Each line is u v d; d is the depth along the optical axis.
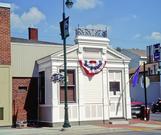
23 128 25.55
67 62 26.19
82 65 26.59
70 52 26.41
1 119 25.64
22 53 27.86
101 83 27.22
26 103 27.58
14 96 27.23
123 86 28.17
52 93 25.50
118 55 28.05
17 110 27.22
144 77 31.50
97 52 27.36
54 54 25.73
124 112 27.95
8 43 26.30
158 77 53.88
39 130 23.52
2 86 25.80
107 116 27.12
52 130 23.33
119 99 27.89
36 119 27.61
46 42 33.41
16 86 27.36
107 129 23.56
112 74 27.88
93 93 26.84
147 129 24.19
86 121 26.34
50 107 25.80
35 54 28.34
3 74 25.91
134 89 56.12
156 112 45.53
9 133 22.08
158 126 25.94
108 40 27.64
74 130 23.02
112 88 27.77
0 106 25.62
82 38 26.72
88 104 26.56
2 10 26.25
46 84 26.62
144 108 31.19
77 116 26.09
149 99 54.66
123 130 23.64
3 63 25.95
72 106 25.98
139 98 55.69
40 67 27.77
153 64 48.03
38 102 27.72
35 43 29.14
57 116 25.52
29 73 27.92
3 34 26.16
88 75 26.75
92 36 27.20
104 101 27.14
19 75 27.56
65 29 23.50
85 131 22.77
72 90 26.34
